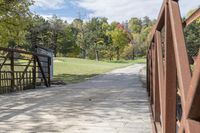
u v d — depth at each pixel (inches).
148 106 319.9
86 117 260.8
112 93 460.8
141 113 279.3
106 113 280.1
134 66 2437.3
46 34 2869.1
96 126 226.7
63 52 3255.4
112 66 2262.6
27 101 365.4
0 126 228.2
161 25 150.6
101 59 3905.0
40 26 2583.7
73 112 285.4
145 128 219.6
